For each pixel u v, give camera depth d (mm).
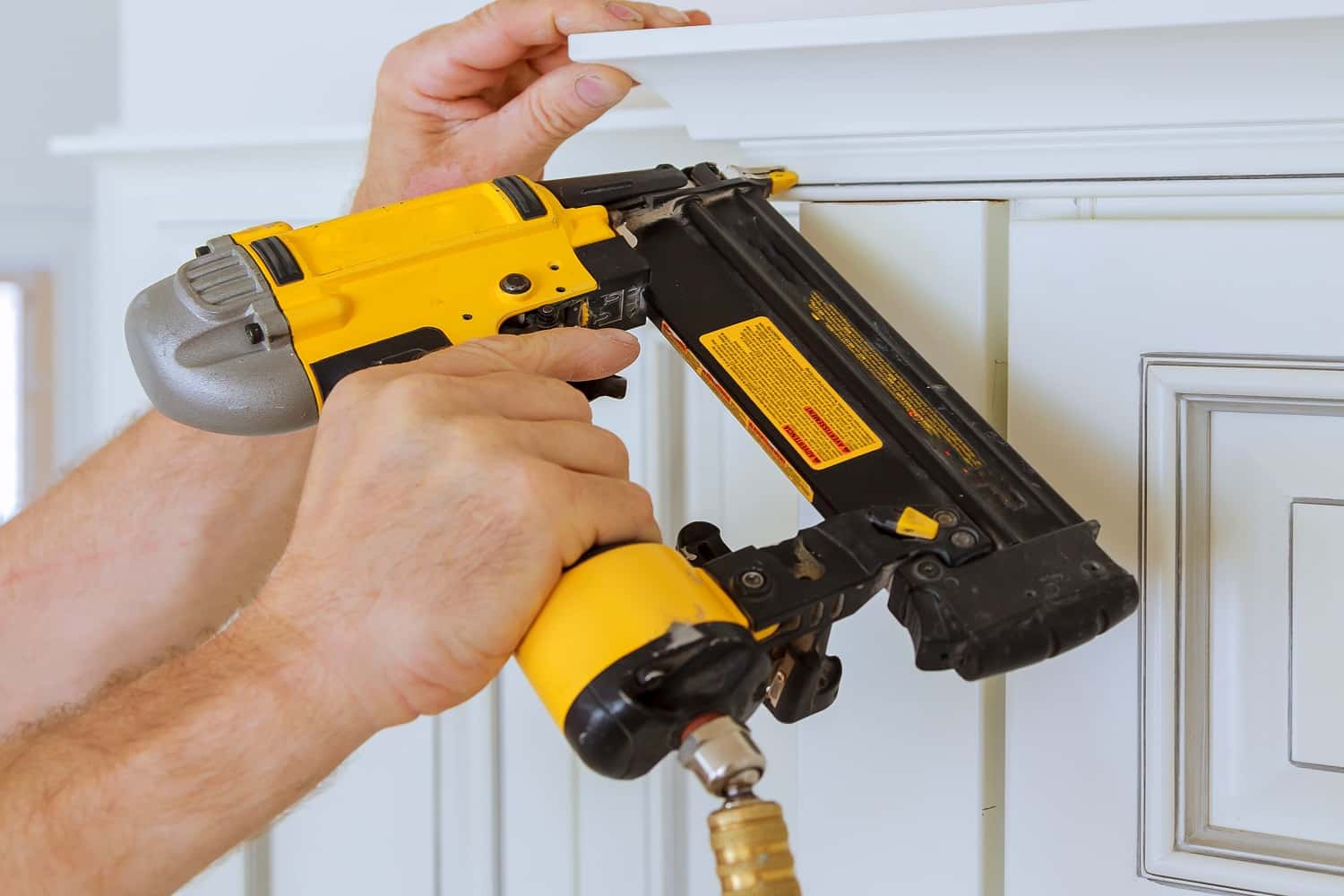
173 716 479
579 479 418
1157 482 552
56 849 479
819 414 487
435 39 680
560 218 526
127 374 991
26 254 1705
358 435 432
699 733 378
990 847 622
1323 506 524
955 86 537
